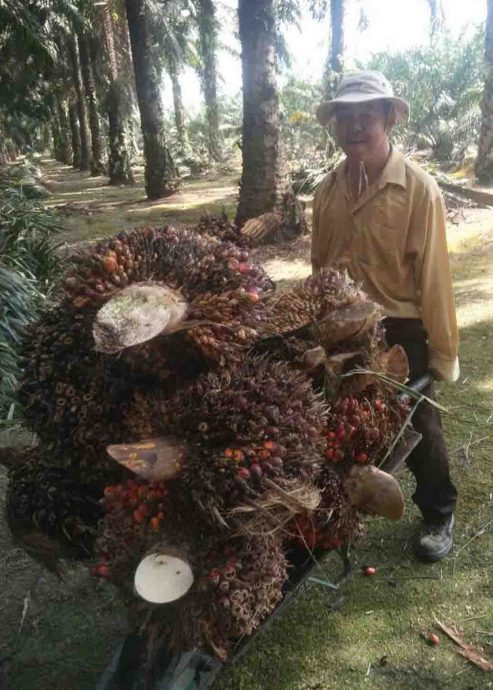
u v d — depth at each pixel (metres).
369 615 2.63
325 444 1.83
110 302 1.54
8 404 4.63
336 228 2.60
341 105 2.36
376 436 1.97
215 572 1.49
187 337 1.70
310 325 1.95
